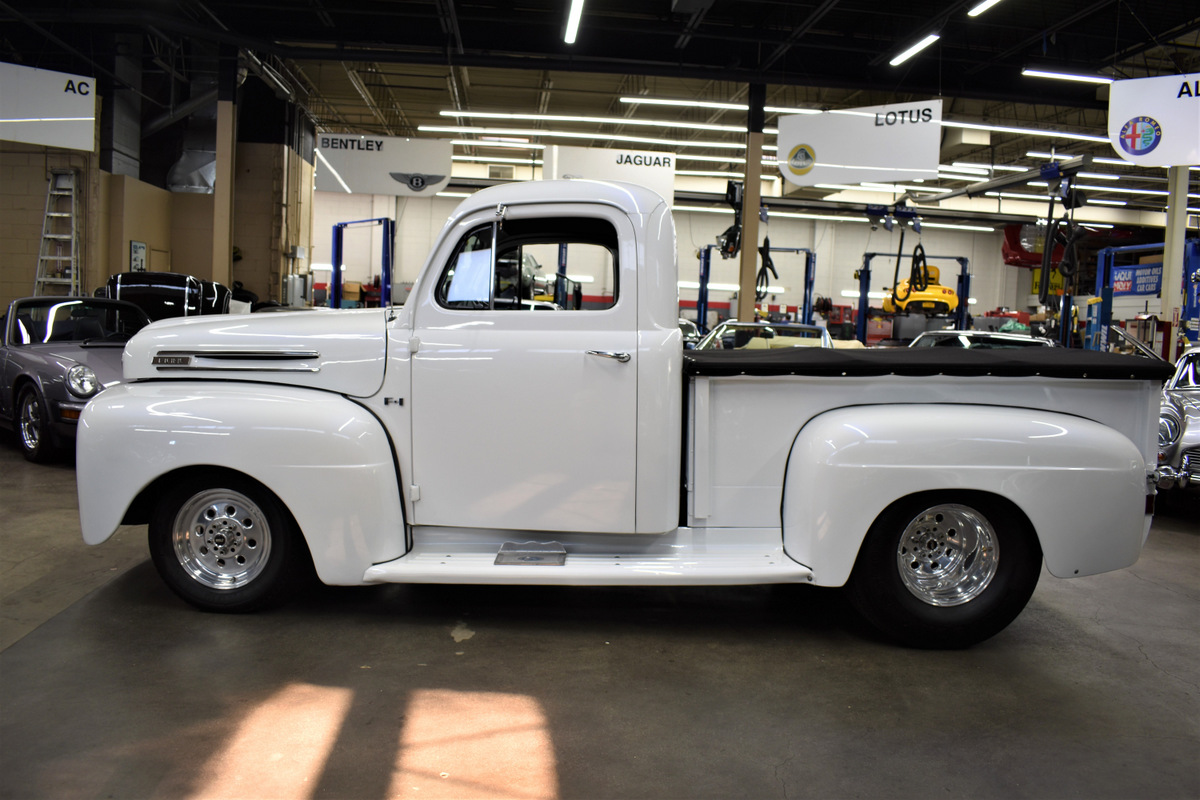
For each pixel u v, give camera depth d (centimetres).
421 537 304
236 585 307
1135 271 1734
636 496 289
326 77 1702
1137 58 1394
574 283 325
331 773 203
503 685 256
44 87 1031
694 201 1858
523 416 292
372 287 1834
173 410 292
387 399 297
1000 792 201
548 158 1238
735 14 1234
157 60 1402
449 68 1588
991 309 2867
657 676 267
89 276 1358
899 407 286
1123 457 277
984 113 1816
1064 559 275
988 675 275
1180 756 221
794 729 232
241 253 1623
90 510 296
